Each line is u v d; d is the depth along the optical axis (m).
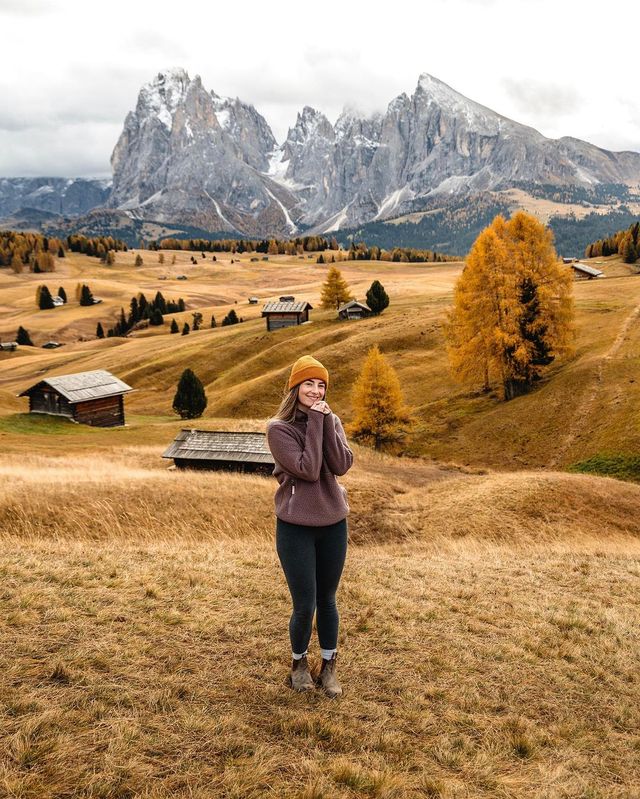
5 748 3.91
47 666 5.12
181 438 35.53
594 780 4.48
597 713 5.64
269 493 25.36
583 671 6.59
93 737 4.16
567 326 52.38
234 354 93.50
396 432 53.28
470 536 22.53
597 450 42.69
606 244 172.62
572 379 52.44
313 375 4.90
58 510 20.09
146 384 90.19
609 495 26.75
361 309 96.81
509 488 26.94
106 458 37.28
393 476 35.94
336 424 4.98
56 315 174.12
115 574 8.31
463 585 10.05
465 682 5.87
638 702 5.95
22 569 8.01
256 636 6.39
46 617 6.23
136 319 161.00
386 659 6.18
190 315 156.75
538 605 9.09
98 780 3.68
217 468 34.12
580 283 98.44
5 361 120.19
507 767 4.47
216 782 3.81
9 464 31.02
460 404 58.56
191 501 22.92
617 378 50.72
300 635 5.09
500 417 52.03
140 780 3.76
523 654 6.81
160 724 4.42
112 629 6.15
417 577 10.59
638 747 5.07
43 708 4.45
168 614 6.68
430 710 5.21
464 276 52.94
